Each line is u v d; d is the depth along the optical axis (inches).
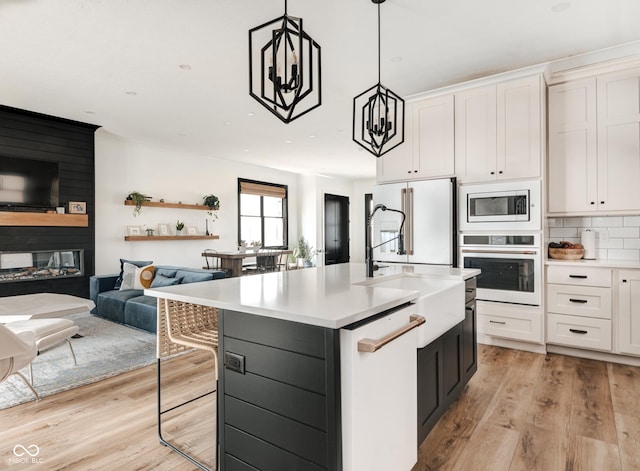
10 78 139.2
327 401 47.8
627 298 117.4
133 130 210.8
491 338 140.4
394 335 53.2
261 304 55.2
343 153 271.3
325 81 145.6
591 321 123.0
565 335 127.3
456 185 144.4
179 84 146.2
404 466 61.1
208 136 222.7
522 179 132.0
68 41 112.7
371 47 119.1
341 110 177.0
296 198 371.6
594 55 124.2
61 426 84.7
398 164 159.3
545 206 133.7
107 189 222.7
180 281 172.9
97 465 70.2
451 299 85.2
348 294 64.1
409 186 150.4
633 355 117.6
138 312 160.9
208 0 93.7
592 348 123.0
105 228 221.5
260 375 55.0
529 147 130.6
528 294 130.1
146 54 121.6
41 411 91.9
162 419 87.7
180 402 96.5
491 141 137.7
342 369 47.8
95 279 189.6
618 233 135.3
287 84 62.8
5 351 72.8
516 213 131.6
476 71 137.7
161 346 78.5
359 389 48.3
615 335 119.3
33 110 177.3
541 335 128.3
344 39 114.0
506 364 120.7
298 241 370.6
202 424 85.3
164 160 254.7
